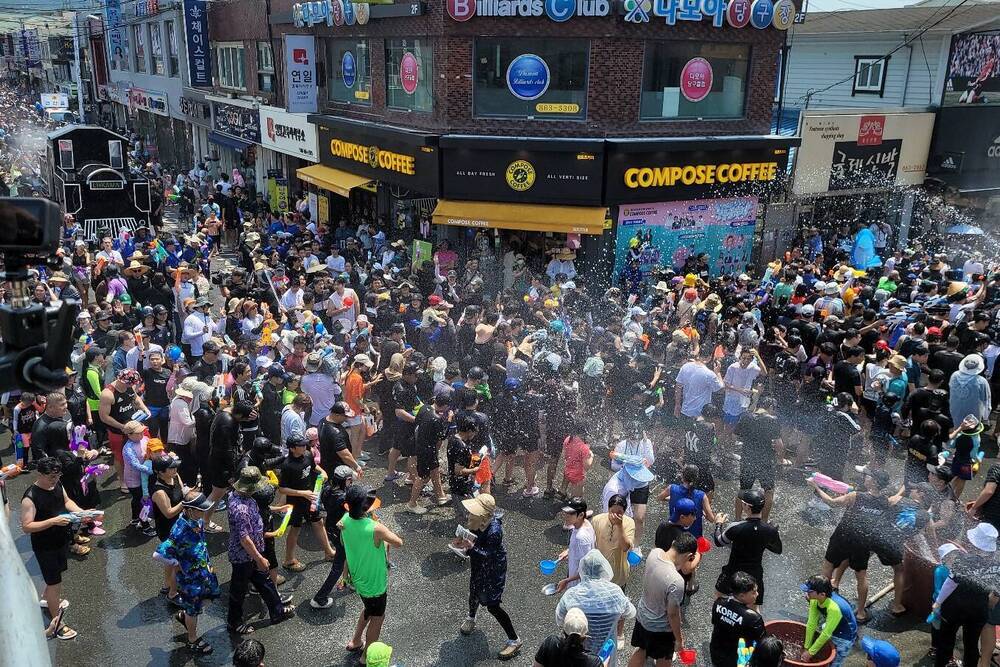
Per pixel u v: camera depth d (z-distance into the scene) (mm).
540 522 9844
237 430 9281
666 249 19750
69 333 2504
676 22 18250
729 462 11461
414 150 19844
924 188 24562
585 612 6336
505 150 18547
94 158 25906
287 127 27047
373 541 6871
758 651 5766
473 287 16656
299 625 7770
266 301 15258
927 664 7375
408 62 20156
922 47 24359
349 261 19016
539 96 18422
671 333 13594
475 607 7551
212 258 24609
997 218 25609
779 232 22062
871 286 16969
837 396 10820
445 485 10734
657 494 10602
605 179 18391
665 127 19062
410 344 14336
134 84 47969
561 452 10227
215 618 7891
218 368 10898
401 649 7449
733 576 6434
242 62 31547
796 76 28062
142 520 9336
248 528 7262
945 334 13148
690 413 11164
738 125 20078
